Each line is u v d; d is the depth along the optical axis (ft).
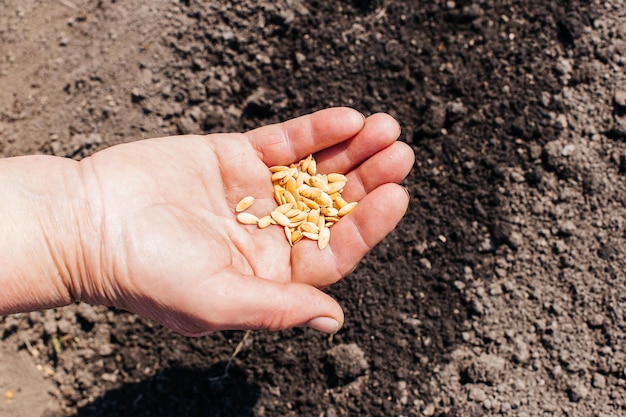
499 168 1.58
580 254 1.55
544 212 1.57
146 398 1.59
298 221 1.39
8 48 1.78
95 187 1.30
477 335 1.55
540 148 1.58
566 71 1.60
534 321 1.54
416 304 1.57
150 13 1.73
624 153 1.56
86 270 1.30
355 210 1.36
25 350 1.64
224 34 1.69
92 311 1.61
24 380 1.63
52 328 1.62
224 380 1.57
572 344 1.53
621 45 1.60
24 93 1.74
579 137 1.58
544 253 1.56
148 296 1.26
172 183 1.35
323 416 1.56
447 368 1.55
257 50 1.69
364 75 1.65
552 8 1.63
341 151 1.42
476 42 1.64
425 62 1.65
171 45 1.71
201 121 1.68
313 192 1.40
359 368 1.55
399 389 1.55
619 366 1.51
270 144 1.41
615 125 1.57
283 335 1.57
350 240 1.35
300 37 1.68
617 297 1.53
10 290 1.28
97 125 1.69
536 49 1.62
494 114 1.60
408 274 1.58
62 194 1.29
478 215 1.57
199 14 1.71
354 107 1.64
